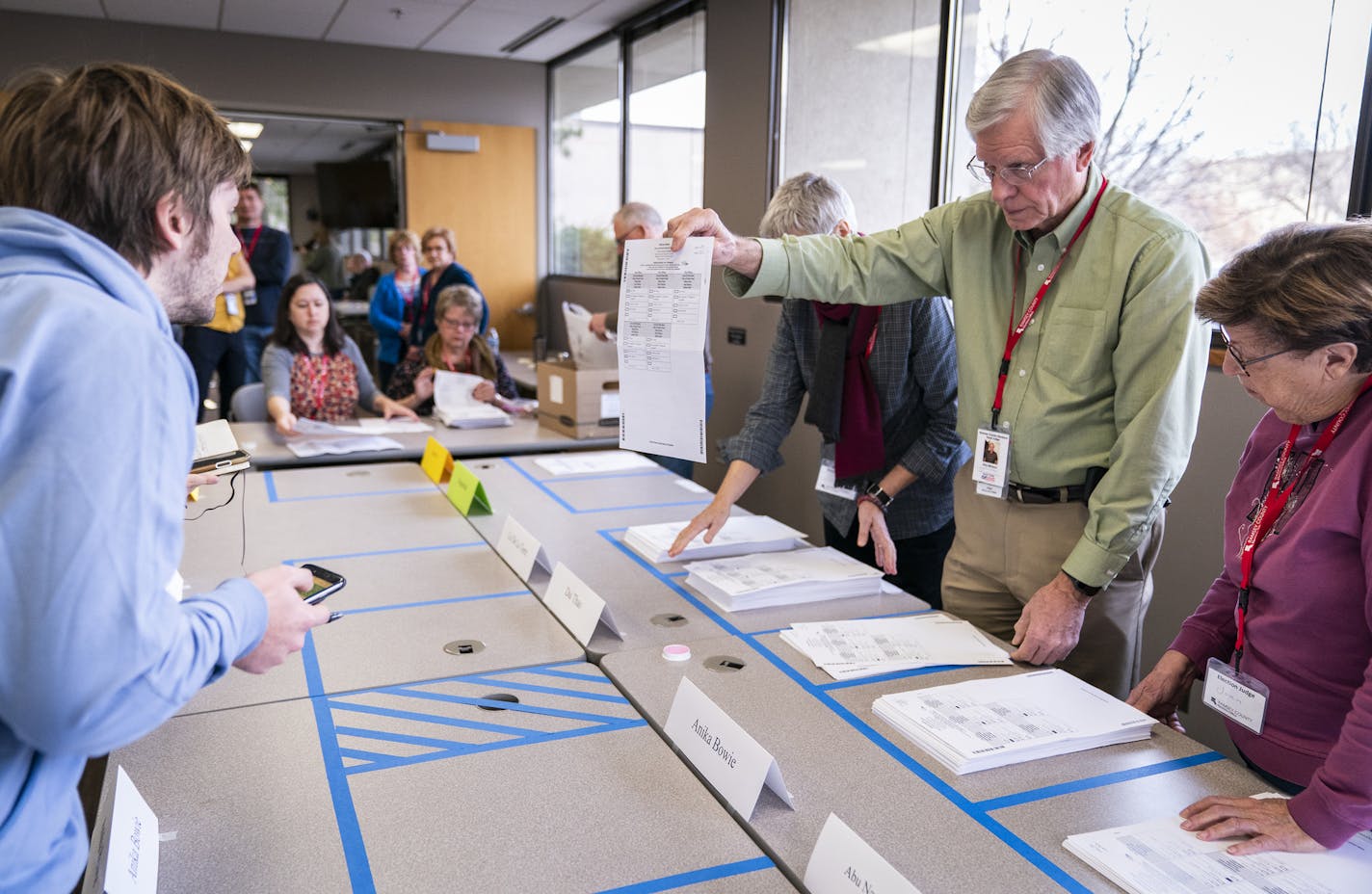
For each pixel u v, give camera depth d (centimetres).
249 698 135
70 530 63
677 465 344
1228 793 111
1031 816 106
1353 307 100
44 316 66
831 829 93
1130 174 270
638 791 112
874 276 171
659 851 100
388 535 217
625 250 156
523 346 702
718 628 162
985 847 100
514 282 693
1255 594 125
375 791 111
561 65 655
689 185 518
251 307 516
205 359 494
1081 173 145
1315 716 118
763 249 163
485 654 151
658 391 153
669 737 124
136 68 79
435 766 117
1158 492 140
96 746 65
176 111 78
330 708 132
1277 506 121
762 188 430
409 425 348
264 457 293
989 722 125
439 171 658
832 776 115
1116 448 144
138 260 79
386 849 100
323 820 105
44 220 73
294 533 218
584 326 341
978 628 169
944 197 350
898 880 85
